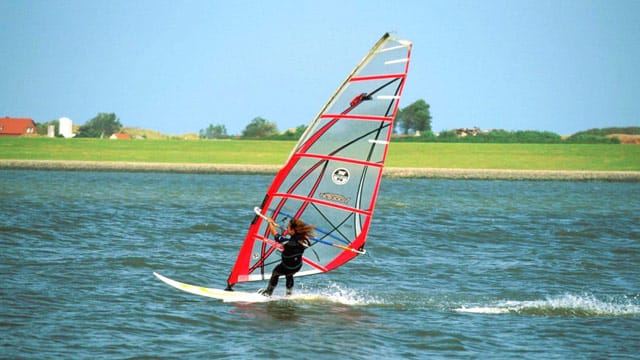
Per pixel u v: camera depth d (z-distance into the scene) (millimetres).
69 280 60906
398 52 51531
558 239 97688
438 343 45375
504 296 59750
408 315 52375
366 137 53250
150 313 50750
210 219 113312
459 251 85000
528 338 46969
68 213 115250
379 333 47312
